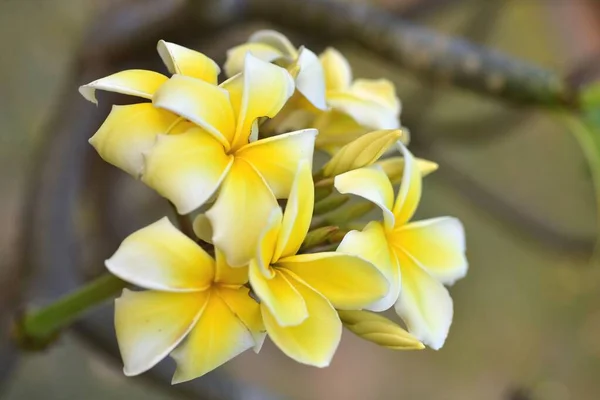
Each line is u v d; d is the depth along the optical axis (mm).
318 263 487
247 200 478
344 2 852
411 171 539
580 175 1755
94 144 481
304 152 489
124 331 481
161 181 469
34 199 794
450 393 1892
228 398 833
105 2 1418
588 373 1915
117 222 1014
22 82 1476
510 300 1961
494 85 804
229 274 490
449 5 1230
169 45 500
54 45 1491
